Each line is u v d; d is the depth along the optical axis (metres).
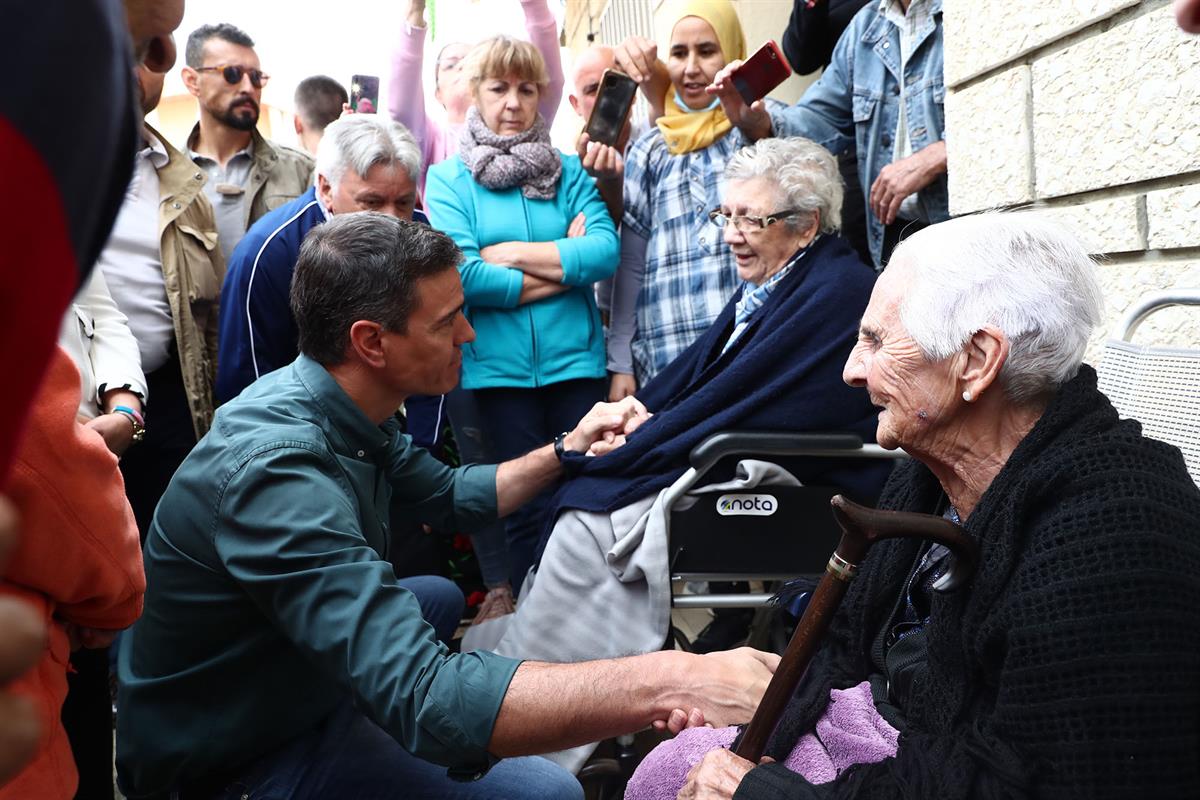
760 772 1.31
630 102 3.30
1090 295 1.30
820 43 3.77
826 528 2.41
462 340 1.84
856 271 2.60
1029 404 1.33
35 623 0.38
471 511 2.34
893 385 1.37
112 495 1.21
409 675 1.47
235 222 3.44
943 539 1.24
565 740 1.48
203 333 3.05
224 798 1.71
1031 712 1.13
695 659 1.56
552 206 3.29
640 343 3.46
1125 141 2.34
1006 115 2.69
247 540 1.58
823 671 1.62
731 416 2.41
